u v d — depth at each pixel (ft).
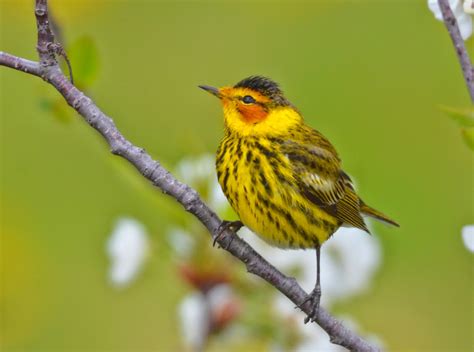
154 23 53.88
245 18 55.36
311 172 28.04
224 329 28.78
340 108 53.78
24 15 51.29
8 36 51.21
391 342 43.83
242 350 34.91
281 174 27.53
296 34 56.34
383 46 55.62
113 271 29.37
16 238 46.93
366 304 44.09
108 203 47.14
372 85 54.13
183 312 30.04
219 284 28.25
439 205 49.11
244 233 30.07
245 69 54.13
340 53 55.67
